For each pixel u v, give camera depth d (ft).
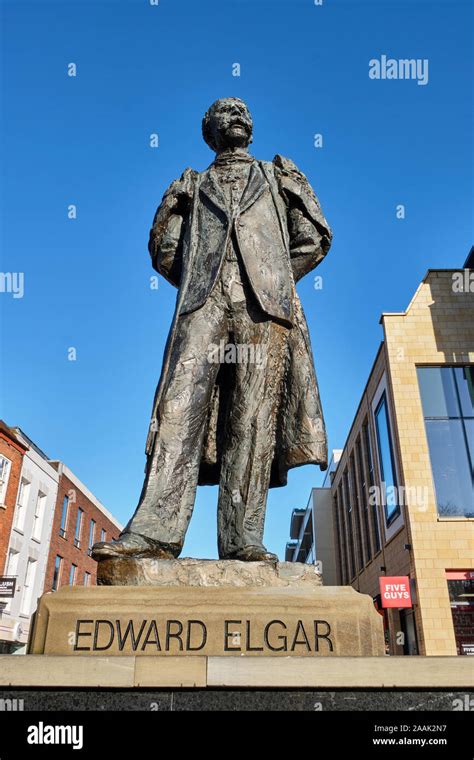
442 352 67.41
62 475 100.53
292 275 14.30
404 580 58.59
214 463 13.85
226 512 12.73
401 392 65.87
